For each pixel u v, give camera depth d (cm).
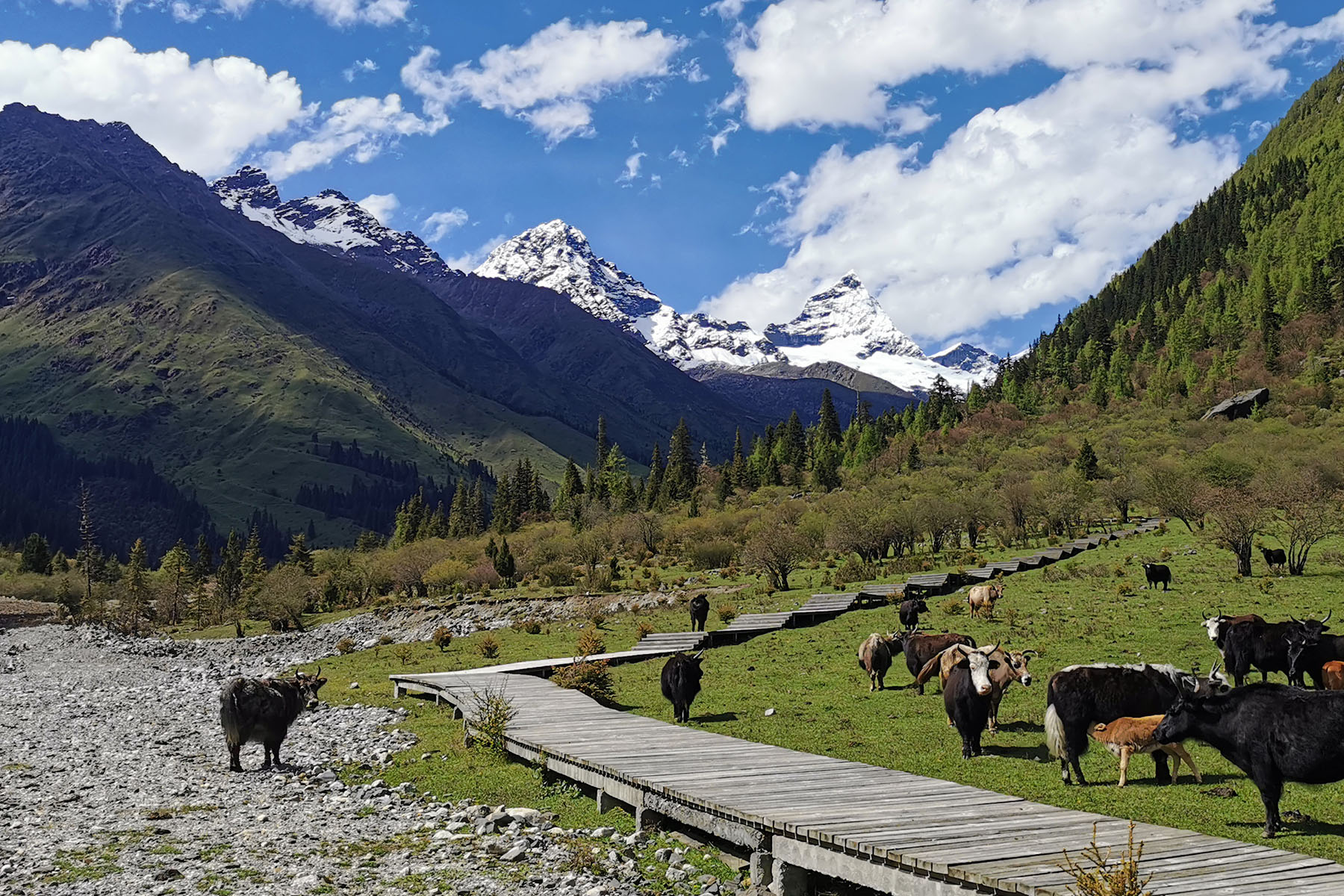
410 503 17975
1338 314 15688
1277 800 1216
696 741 1828
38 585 13175
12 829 1485
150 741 2431
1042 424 15388
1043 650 2756
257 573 12925
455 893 1162
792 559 6825
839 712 2247
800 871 1184
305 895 1152
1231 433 10594
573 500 15075
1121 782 1466
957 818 1196
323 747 2234
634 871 1249
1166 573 3997
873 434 15800
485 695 2595
